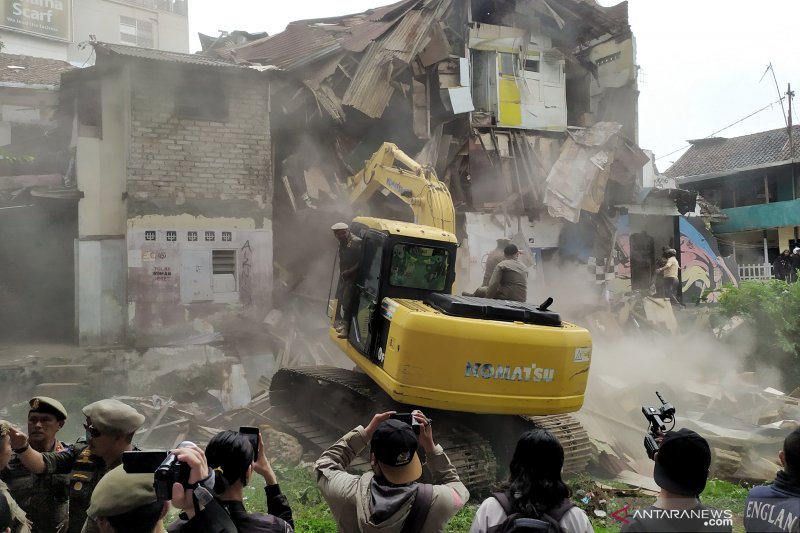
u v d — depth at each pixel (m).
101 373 11.81
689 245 24.81
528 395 6.91
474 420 8.22
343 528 3.07
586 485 7.78
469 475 7.50
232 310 13.28
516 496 2.87
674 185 23.92
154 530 2.80
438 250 7.95
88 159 13.16
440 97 16.73
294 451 8.55
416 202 10.80
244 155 13.57
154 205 12.77
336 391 8.97
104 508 2.68
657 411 3.39
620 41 20.06
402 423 3.01
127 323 12.52
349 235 8.45
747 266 26.67
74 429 10.23
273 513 2.82
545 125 18.78
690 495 2.74
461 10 17.70
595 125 18.80
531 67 18.81
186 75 13.11
